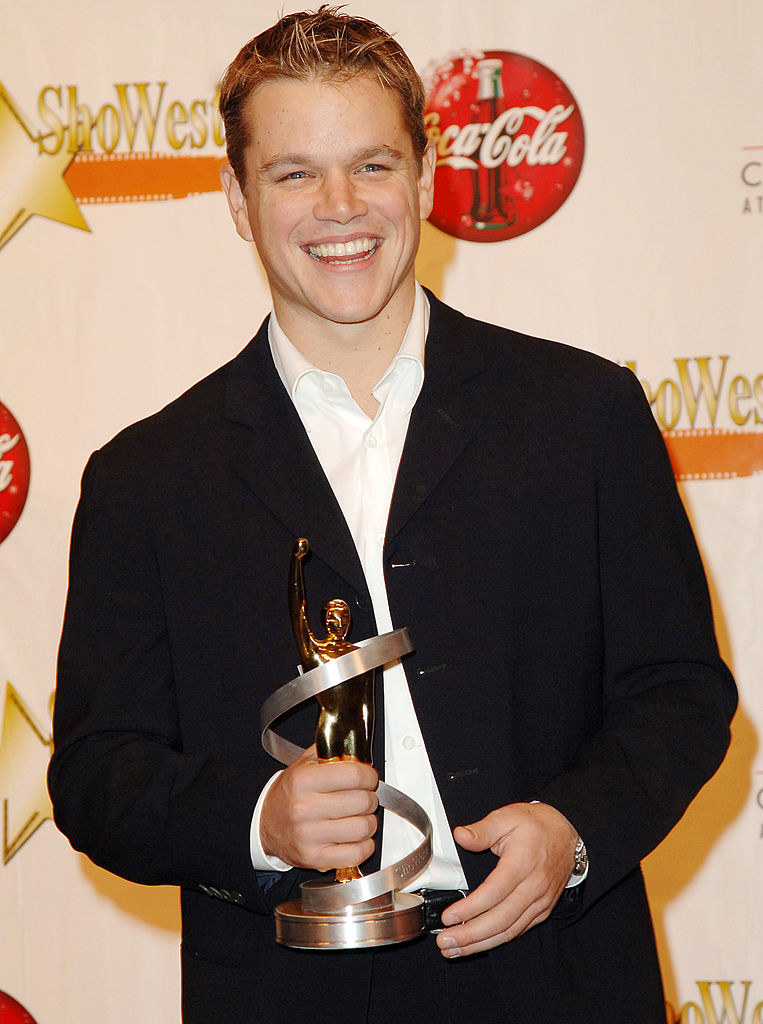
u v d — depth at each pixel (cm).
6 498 360
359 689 189
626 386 222
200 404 230
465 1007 204
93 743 215
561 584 210
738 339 355
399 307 220
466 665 204
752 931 356
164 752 209
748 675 356
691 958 357
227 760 209
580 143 356
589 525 212
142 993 362
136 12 359
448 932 177
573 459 213
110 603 220
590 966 204
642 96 355
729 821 357
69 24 359
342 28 211
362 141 205
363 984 200
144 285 362
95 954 362
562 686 209
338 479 216
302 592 189
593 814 191
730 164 354
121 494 221
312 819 177
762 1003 355
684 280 355
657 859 359
